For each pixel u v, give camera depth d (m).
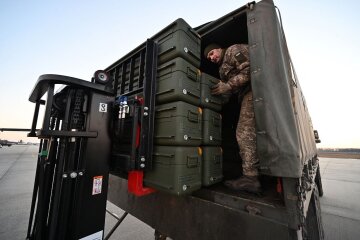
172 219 1.37
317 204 2.12
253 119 1.55
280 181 1.13
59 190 1.08
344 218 3.63
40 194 1.15
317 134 5.11
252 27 1.41
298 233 0.93
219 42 2.33
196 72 1.56
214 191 1.34
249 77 1.54
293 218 0.94
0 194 4.90
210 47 2.14
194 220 1.24
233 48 1.73
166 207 1.43
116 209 4.13
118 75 2.12
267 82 1.25
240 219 1.07
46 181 1.25
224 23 1.68
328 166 14.52
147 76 1.43
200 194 1.41
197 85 1.56
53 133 1.03
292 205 0.97
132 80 1.79
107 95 1.32
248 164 1.50
